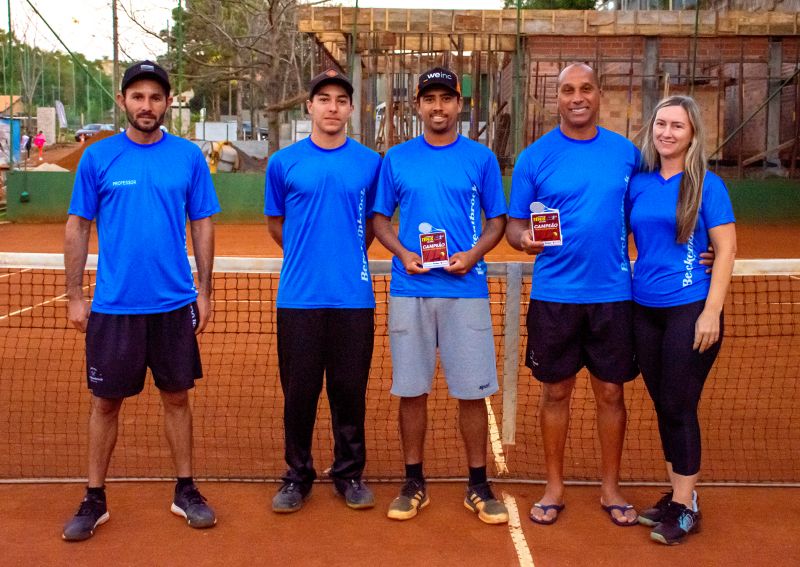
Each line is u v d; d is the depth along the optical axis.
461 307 4.07
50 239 16.28
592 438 5.35
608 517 4.12
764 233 17.67
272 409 5.86
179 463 4.07
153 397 6.11
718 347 3.84
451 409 5.90
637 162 4.03
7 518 4.05
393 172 4.12
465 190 4.05
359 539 3.86
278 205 4.23
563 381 4.07
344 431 4.25
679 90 21.89
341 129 4.12
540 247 3.91
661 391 3.88
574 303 3.94
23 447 5.07
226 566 3.58
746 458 4.97
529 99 20.88
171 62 25.91
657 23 20.14
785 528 4.00
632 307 4.00
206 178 4.08
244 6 28.16
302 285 4.10
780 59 21.03
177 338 3.95
